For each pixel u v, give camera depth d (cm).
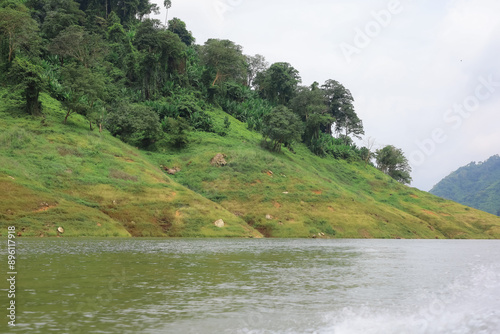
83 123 8019
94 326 917
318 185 8144
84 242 3631
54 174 5503
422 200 11056
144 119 8638
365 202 8600
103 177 5912
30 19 8825
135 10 15175
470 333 965
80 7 14775
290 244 4459
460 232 9025
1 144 5875
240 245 3984
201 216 5766
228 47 13362
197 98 11850
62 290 1332
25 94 7269
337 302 1285
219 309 1139
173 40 11275
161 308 1130
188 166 8112
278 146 10338
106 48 11500
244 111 12875
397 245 4947
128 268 1950
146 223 5250
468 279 1873
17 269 1784
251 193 7250
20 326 895
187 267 2069
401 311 1178
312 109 13062
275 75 14462
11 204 4378
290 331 938
